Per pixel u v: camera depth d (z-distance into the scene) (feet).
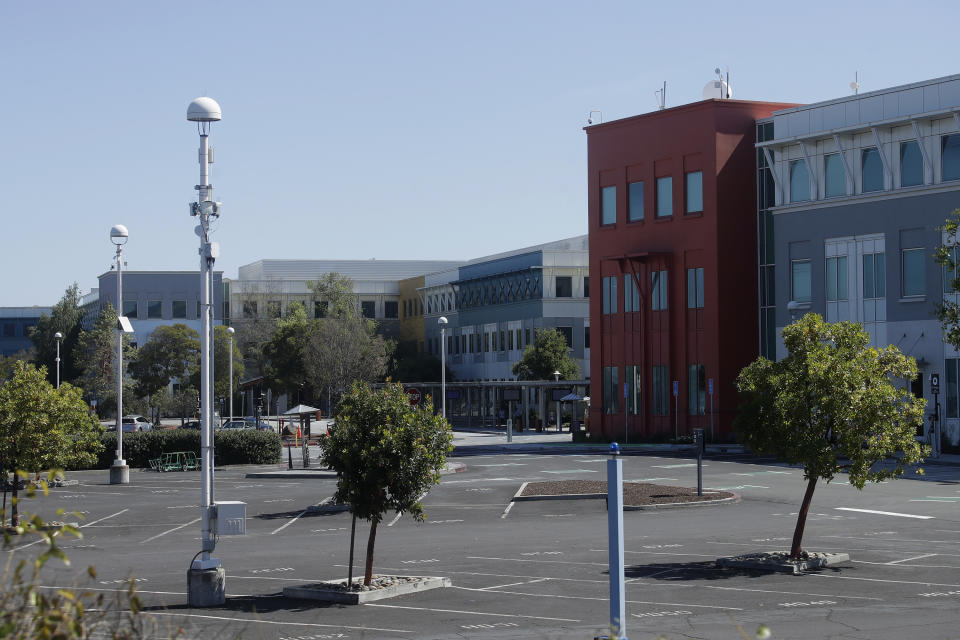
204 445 57.88
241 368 339.77
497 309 359.87
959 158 168.76
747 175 201.26
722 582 62.08
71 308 401.29
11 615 19.01
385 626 51.49
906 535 81.76
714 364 197.77
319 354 342.03
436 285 409.69
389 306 453.17
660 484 124.77
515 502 109.40
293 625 51.85
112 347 337.11
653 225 209.87
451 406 363.56
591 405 222.48
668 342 205.98
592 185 222.48
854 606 54.44
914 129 172.76
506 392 235.81
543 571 67.41
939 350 169.78
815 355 66.49
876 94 180.24
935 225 170.81
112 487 138.31
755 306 200.85
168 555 78.89
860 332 68.90
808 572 65.05
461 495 115.96
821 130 187.52
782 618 51.62
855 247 182.60
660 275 208.74
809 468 66.80
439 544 81.30
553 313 331.57
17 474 21.04
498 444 214.28
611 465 34.45
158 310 410.93
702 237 200.54
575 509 102.53
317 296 421.18
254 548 81.82
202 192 59.52
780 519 92.48
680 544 78.33
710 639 47.24
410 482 59.72
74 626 18.84
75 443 101.24
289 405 414.00
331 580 64.64
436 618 53.26
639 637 47.91
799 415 66.49
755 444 69.67
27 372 98.27
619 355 216.74
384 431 59.11
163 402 324.60
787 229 193.36
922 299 172.45
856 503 104.17
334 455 60.13
